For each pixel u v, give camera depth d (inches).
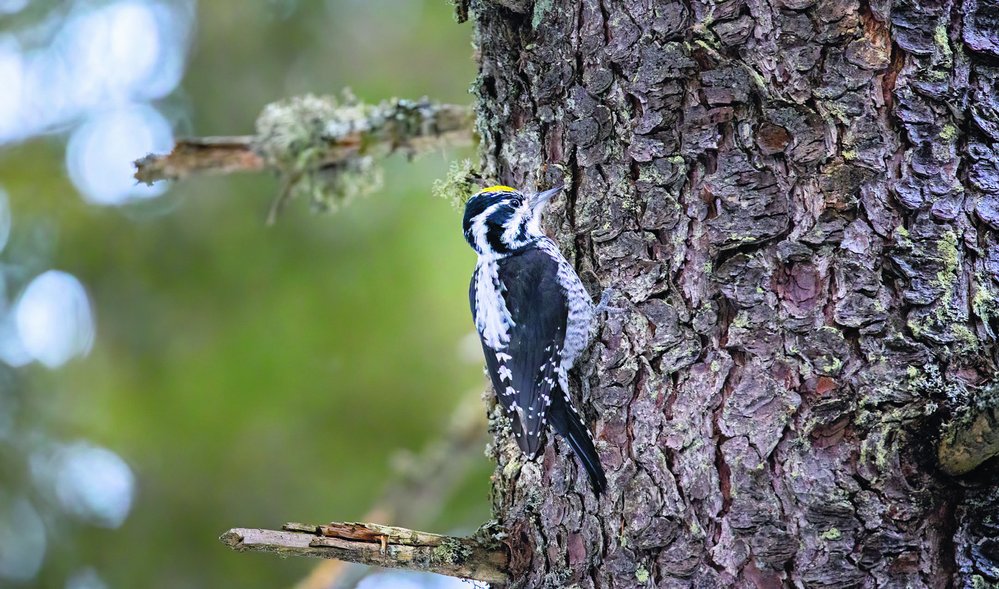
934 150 315.9
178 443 666.2
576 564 342.3
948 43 319.9
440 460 607.8
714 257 327.9
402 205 666.2
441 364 663.8
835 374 309.4
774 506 309.0
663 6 336.8
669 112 336.5
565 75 358.6
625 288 343.6
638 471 332.2
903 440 303.0
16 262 673.0
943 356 305.1
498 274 412.2
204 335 671.1
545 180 366.3
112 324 675.4
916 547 298.8
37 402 678.5
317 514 659.4
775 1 324.2
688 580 317.7
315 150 498.9
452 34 677.9
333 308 663.1
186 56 679.7
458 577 348.5
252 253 673.0
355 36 684.1
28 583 660.1
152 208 676.7
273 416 664.4
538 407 361.7
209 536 668.7
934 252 311.3
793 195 320.5
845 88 319.0
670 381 331.9
